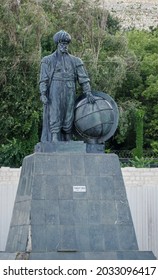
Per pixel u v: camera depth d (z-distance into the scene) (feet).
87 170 62.23
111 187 62.13
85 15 141.08
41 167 61.62
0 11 127.13
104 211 61.46
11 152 119.85
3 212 84.38
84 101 63.98
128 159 132.67
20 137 128.98
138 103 157.28
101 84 138.92
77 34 140.46
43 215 60.44
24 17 130.11
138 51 174.40
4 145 121.39
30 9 130.52
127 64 153.28
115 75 139.44
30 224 60.08
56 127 63.46
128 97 163.02
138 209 85.92
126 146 155.22
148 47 177.27
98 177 62.23
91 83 135.13
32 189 61.00
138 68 161.99
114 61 140.05
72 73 63.98
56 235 60.13
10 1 128.57
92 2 143.02
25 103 127.85
